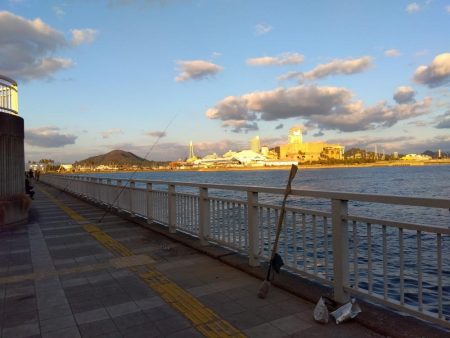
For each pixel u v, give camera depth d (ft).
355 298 13.71
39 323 12.44
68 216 39.29
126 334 11.50
